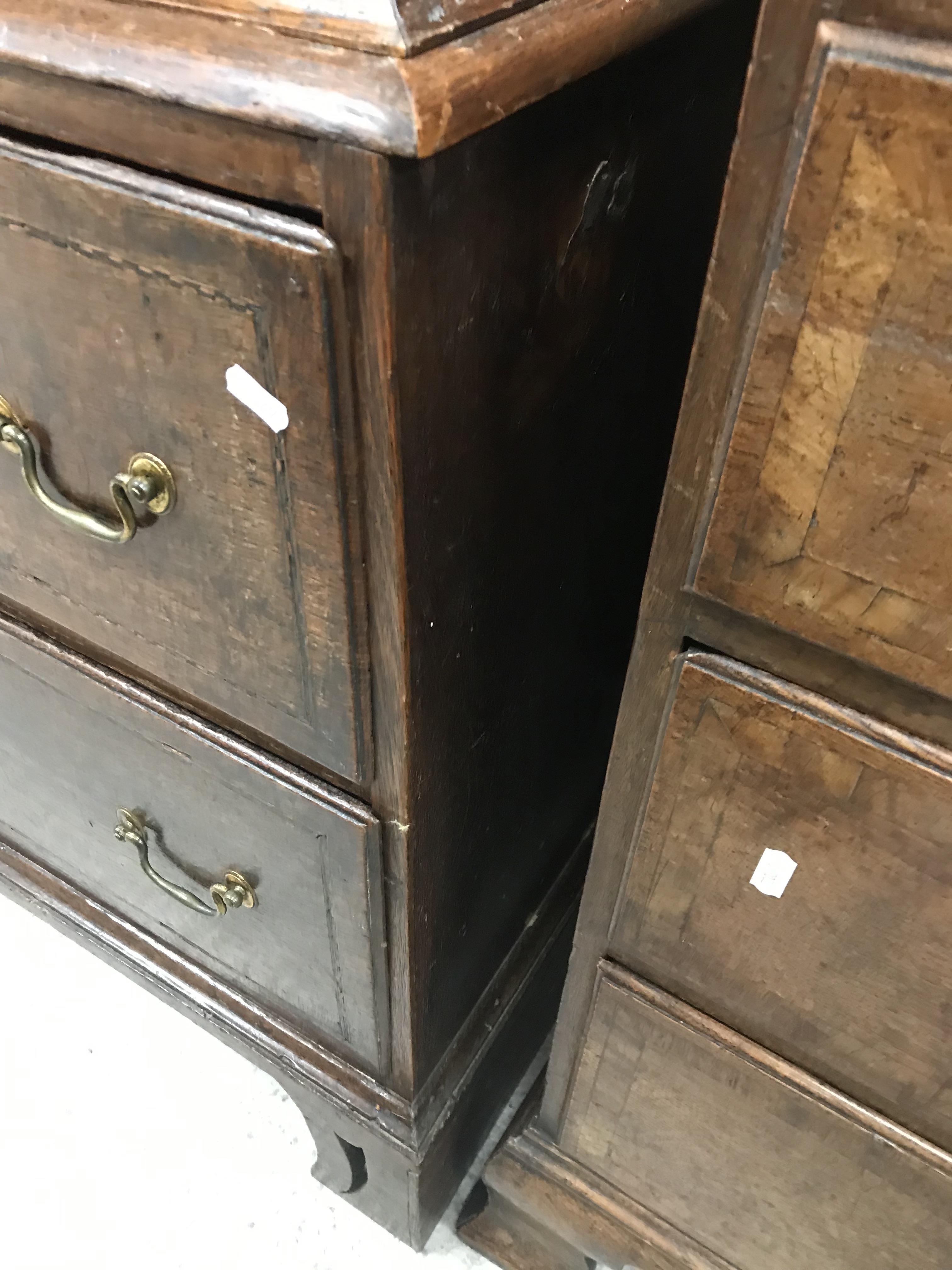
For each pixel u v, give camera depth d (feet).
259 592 1.49
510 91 1.05
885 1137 1.70
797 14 0.87
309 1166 2.95
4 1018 3.23
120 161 1.18
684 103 1.55
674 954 1.77
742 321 1.05
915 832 1.31
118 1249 2.77
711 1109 1.97
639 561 2.42
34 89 1.18
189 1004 2.71
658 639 1.37
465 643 1.66
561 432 1.67
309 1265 2.77
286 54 1.02
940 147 0.85
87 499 1.58
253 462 1.32
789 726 1.32
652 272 1.74
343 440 1.22
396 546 1.30
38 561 1.80
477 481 1.46
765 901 1.55
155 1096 3.08
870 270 0.94
